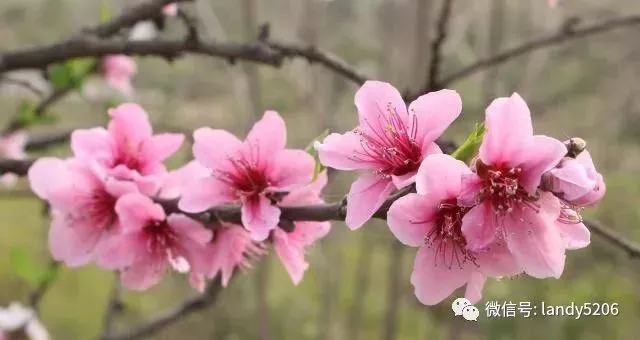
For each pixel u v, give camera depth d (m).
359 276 0.66
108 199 0.22
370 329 0.73
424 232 0.16
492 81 0.46
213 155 0.20
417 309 0.72
